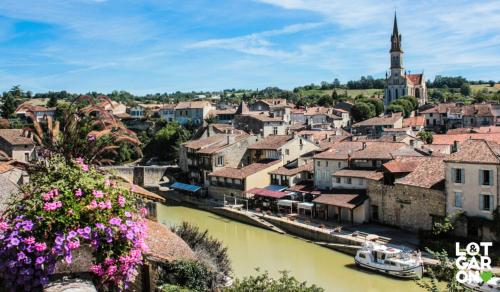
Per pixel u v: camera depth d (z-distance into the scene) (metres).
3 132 78.62
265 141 87.75
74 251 11.77
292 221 62.16
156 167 99.75
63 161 13.52
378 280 42.69
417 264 41.84
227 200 80.44
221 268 28.12
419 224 52.69
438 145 77.94
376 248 44.66
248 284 19.59
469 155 48.25
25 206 11.23
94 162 17.31
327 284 42.06
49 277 10.99
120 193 12.43
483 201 46.69
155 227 24.80
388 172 56.44
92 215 11.47
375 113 187.38
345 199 60.25
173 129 132.25
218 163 85.62
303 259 49.88
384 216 57.12
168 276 20.45
